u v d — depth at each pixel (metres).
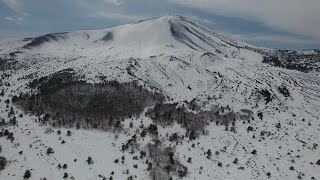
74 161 113.25
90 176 105.62
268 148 144.75
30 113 153.25
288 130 164.00
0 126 133.38
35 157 112.25
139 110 173.75
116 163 116.69
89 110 163.62
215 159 131.50
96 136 137.50
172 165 119.75
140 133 144.12
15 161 108.12
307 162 132.00
